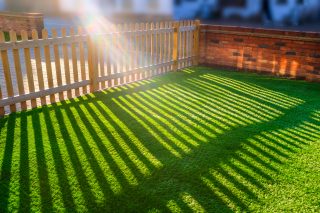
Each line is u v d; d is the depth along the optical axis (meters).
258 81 7.26
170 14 17.66
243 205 2.92
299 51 7.21
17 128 4.46
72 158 3.70
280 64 7.57
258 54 7.84
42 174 3.37
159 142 4.16
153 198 3.01
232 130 4.57
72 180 3.27
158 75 7.70
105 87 6.61
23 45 4.95
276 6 14.12
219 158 3.76
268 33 7.51
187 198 3.01
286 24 12.95
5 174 3.35
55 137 4.22
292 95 6.25
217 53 8.50
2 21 15.40
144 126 4.66
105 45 6.28
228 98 6.04
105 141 4.15
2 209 2.83
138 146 4.04
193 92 6.39
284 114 5.23
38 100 5.79
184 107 5.51
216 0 15.72
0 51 4.72
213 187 3.19
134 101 5.77
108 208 2.86
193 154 3.85
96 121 4.79
